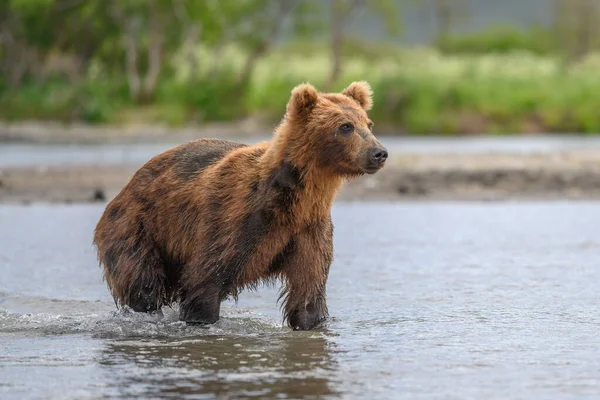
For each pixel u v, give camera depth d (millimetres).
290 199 12453
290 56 102250
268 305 15594
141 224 13578
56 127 66062
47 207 28500
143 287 13484
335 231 23438
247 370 11148
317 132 12391
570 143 52750
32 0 73062
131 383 10586
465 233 23016
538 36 134000
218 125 68625
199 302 12992
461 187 31891
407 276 17578
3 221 25312
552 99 65750
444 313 14516
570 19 131250
